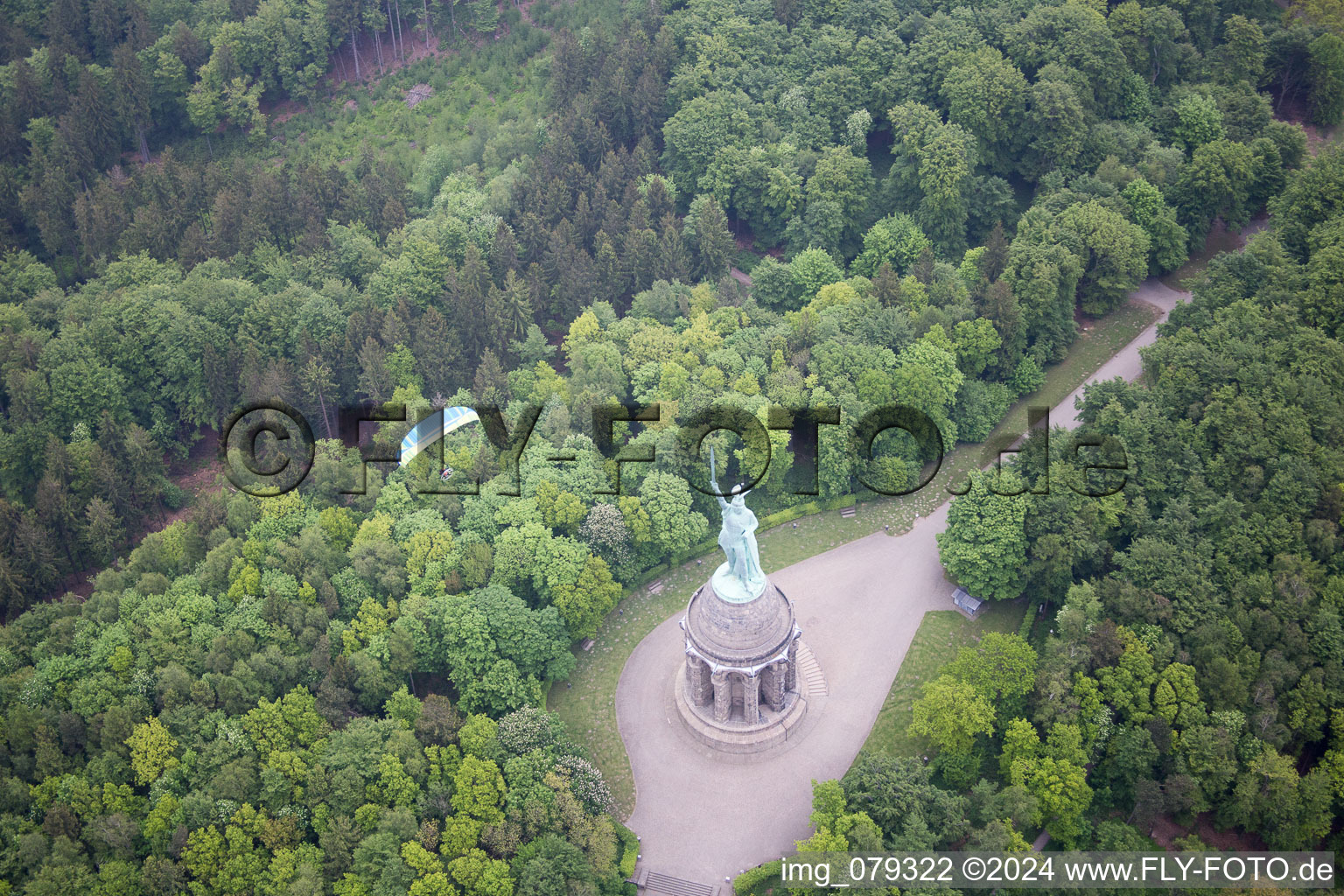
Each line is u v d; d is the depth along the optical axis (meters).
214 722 158.75
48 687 162.88
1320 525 176.38
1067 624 168.62
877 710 174.38
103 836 147.50
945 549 185.62
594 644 186.62
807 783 166.38
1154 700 161.75
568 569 178.62
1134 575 174.50
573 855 149.38
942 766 163.25
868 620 188.00
